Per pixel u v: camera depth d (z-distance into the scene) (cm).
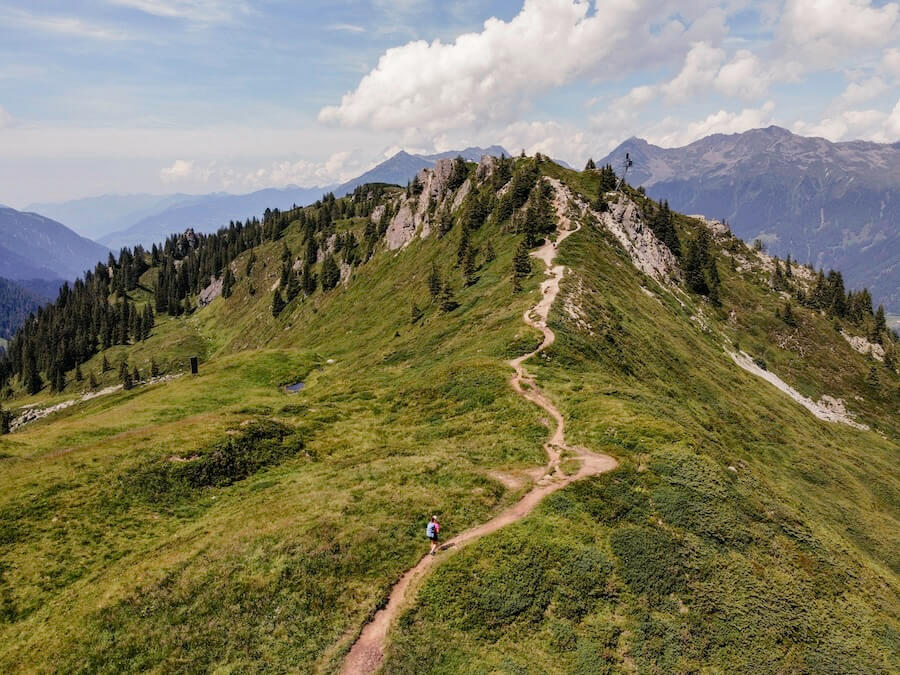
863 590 3125
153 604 2477
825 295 17138
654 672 2352
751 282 16912
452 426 5094
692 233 19050
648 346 8294
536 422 4716
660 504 3306
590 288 9281
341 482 3759
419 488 3541
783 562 3117
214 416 5500
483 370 6088
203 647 2267
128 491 3956
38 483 3894
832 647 2636
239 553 2800
